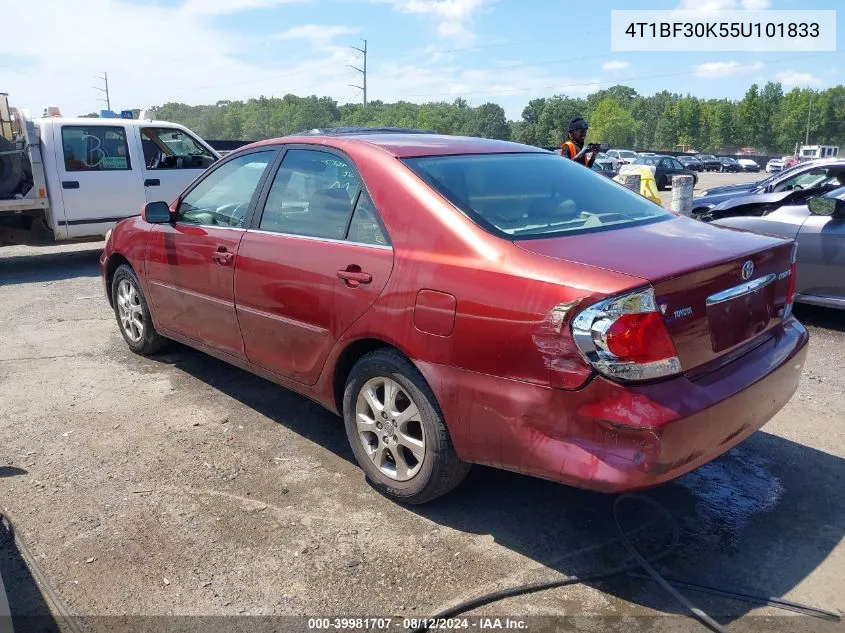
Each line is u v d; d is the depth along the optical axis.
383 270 3.13
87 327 6.46
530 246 2.82
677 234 3.17
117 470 3.70
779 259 3.17
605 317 2.48
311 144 3.78
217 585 2.79
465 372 2.84
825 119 117.12
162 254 4.66
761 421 2.99
